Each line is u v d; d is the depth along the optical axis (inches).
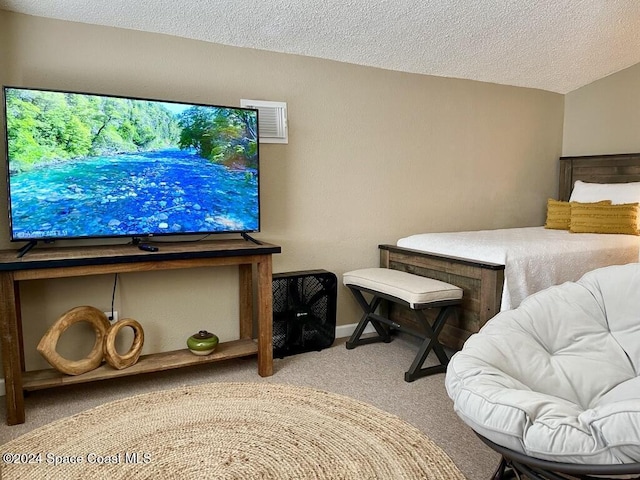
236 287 127.5
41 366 106.4
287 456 77.9
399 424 88.7
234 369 117.0
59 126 95.7
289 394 101.6
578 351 74.6
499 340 72.8
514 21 125.7
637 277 76.3
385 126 146.5
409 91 150.1
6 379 87.3
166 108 106.0
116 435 84.3
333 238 140.6
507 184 175.2
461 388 63.3
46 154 94.9
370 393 102.5
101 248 102.6
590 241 130.1
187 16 108.0
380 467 75.0
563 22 129.4
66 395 101.7
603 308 77.6
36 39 101.3
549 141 185.0
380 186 147.3
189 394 101.3
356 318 147.3
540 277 114.9
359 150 142.4
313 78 133.4
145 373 113.9
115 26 108.3
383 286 118.9
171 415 91.8
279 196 130.8
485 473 73.8
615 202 157.9
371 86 143.0
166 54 114.2
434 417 91.7
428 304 109.7
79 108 97.3
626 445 48.9
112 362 100.6
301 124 132.5
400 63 143.1
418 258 132.1
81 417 90.9
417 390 104.1
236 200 115.9
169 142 106.9
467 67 151.7
